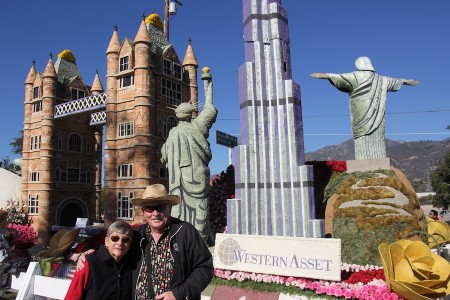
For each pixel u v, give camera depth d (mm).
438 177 42219
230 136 21703
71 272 9070
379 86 12625
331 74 12711
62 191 39125
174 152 14336
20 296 7449
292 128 11477
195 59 37125
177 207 14062
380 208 10586
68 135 40375
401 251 6258
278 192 11391
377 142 12523
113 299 4559
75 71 42844
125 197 31516
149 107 31375
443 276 5875
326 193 13320
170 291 4418
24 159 40375
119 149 32500
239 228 11320
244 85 12102
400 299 6527
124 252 4648
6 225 8539
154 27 35719
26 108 41312
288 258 7949
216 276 8680
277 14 12328
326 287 7305
